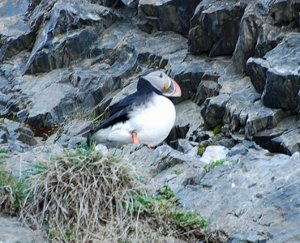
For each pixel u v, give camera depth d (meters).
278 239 7.50
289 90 13.36
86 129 15.88
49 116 16.64
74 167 7.69
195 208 8.26
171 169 9.50
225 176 8.77
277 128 13.39
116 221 7.60
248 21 15.05
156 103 11.51
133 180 7.84
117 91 17.05
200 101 15.56
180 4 17.38
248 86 14.79
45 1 19.62
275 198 8.05
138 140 11.55
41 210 7.62
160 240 7.67
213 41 16.25
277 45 14.42
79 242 7.39
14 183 7.78
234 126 13.91
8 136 13.75
